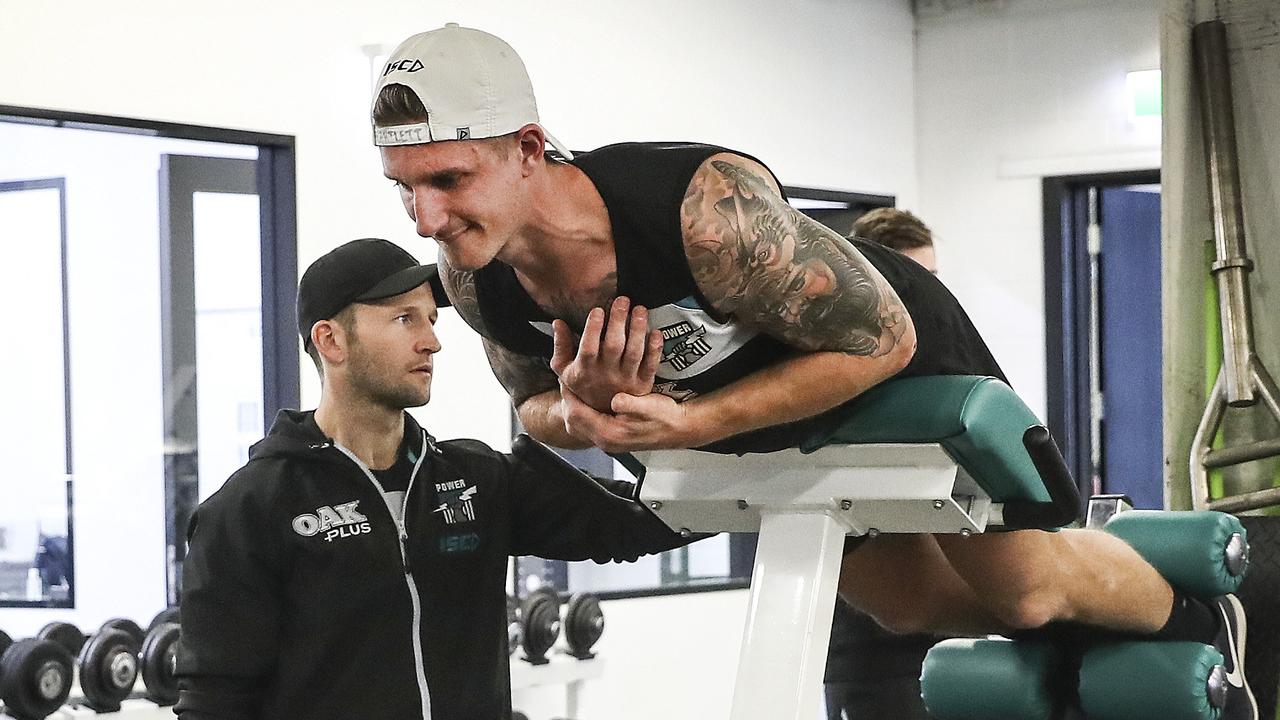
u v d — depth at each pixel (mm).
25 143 5738
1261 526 3385
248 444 5625
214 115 5102
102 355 5789
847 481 2078
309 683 2385
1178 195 4473
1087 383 7238
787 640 2027
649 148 1842
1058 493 2121
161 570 5789
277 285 5379
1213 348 4434
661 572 6602
